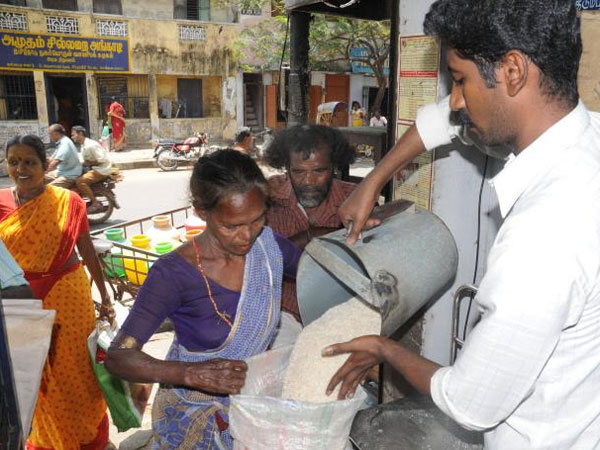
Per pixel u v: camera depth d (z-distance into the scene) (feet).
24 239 7.61
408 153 5.79
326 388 4.90
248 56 56.44
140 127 53.11
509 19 3.19
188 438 5.30
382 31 38.60
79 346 8.02
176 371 4.83
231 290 5.16
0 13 44.04
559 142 3.43
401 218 6.01
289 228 7.18
